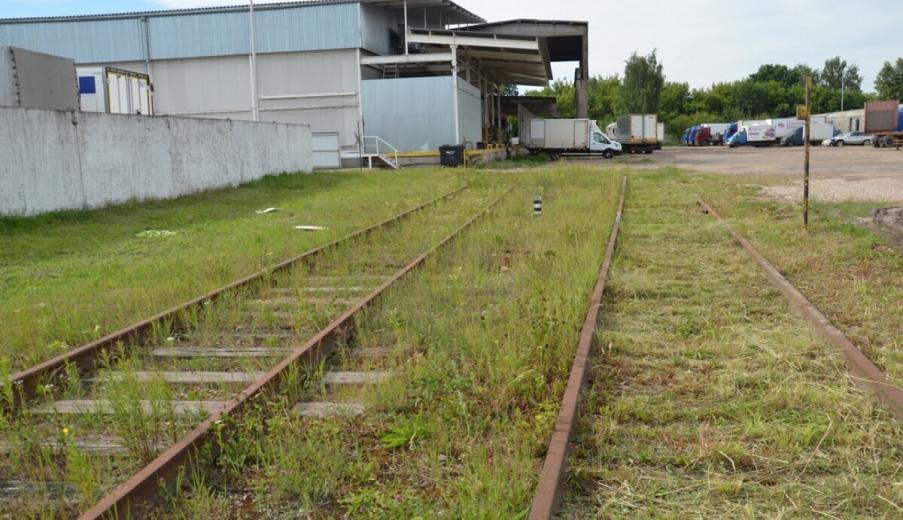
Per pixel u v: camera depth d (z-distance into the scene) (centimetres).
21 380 594
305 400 582
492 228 1433
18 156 1559
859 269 973
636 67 10044
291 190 2547
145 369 665
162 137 2094
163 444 496
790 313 781
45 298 957
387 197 2245
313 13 4475
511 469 434
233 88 4606
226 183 2470
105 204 1836
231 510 418
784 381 579
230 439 468
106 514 377
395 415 536
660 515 398
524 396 549
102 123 1828
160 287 970
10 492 447
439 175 3139
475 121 4881
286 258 1196
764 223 1415
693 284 922
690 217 1612
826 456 460
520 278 947
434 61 4306
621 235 1338
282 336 755
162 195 2089
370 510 405
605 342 680
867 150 5400
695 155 5716
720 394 560
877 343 674
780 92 13888
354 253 1215
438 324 736
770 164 3781
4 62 1895
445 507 412
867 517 394
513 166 4312
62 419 547
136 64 4609
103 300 923
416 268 1038
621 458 462
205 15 4550
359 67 4472
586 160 5044
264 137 2800
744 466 454
